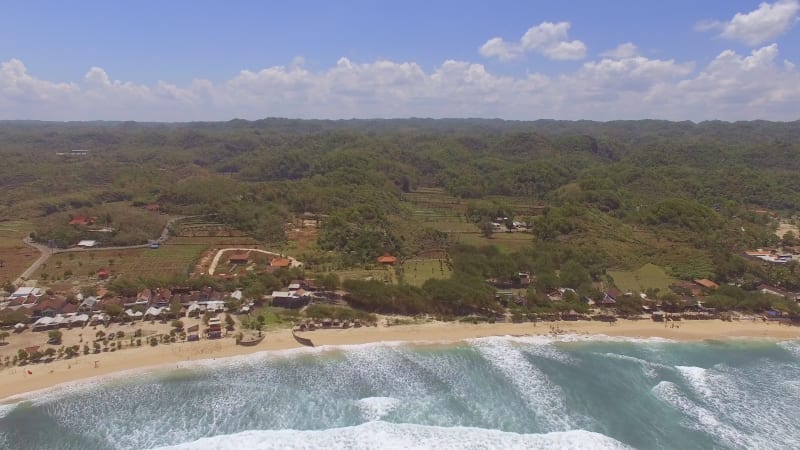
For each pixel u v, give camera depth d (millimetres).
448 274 147000
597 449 72938
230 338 103875
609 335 115062
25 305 117375
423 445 72375
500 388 90375
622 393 89938
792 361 104750
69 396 83375
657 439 77188
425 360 99812
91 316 110688
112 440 73812
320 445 71938
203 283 127938
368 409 82625
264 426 77812
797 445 76000
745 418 83062
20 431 74938
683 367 100125
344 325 111812
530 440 74438
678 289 138125
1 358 92125
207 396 85125
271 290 128125
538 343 109500
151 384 87875
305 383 90000
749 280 144875
